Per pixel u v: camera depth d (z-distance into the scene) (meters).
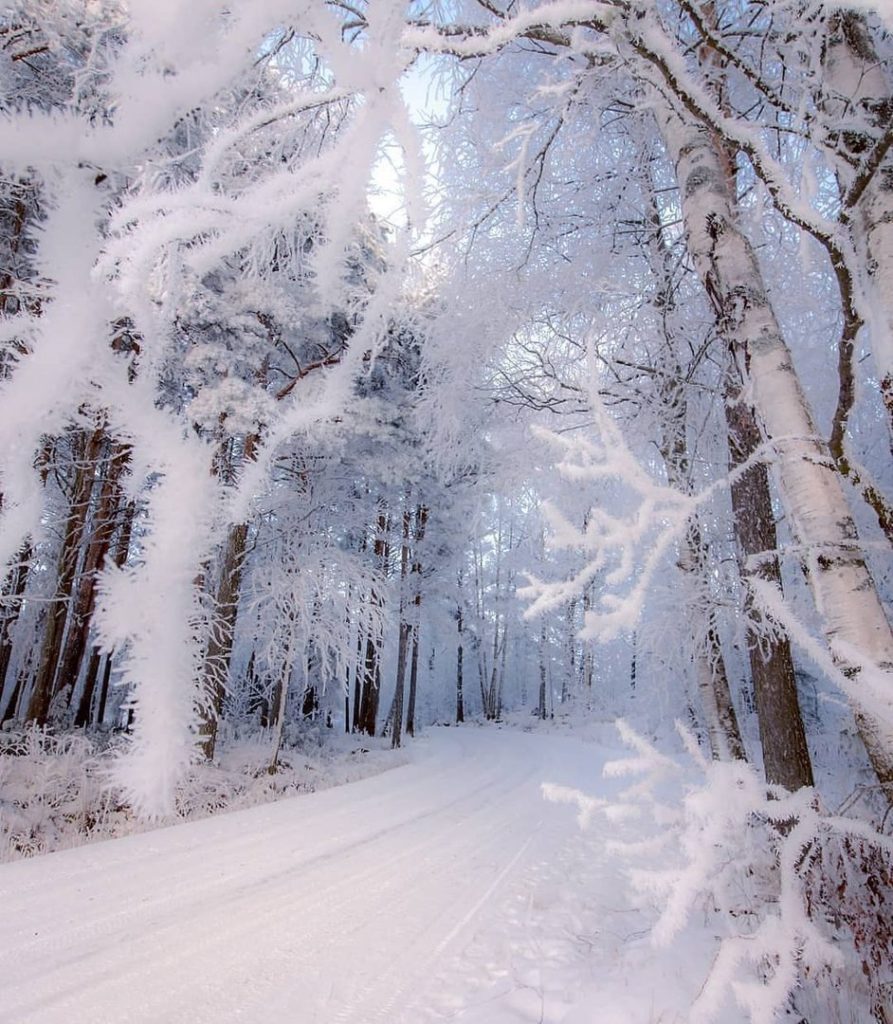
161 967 3.64
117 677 0.51
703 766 1.70
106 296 0.60
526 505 5.95
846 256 1.52
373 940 4.04
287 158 1.33
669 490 1.29
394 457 12.01
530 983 3.40
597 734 20.77
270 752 11.38
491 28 1.16
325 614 11.12
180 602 0.52
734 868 1.88
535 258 5.02
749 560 1.81
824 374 4.88
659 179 5.19
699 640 5.06
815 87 2.00
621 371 5.35
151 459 0.58
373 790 9.52
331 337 8.55
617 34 1.35
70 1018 3.15
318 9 0.62
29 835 5.94
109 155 0.57
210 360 7.82
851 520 1.77
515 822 7.51
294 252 1.18
